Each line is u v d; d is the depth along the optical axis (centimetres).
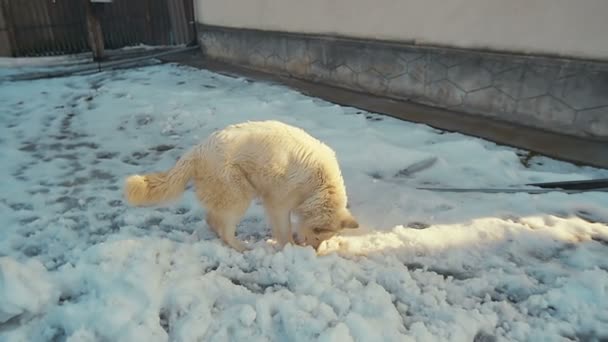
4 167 485
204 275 284
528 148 496
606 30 459
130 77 930
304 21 832
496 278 286
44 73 954
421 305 260
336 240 336
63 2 1127
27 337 241
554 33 504
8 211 388
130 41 1259
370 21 712
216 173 293
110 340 231
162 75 948
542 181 422
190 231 359
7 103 743
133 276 266
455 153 490
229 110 665
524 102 552
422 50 649
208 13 1095
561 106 517
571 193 392
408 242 332
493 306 260
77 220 373
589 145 490
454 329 233
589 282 266
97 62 1070
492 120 589
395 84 708
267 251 326
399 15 666
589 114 495
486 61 577
